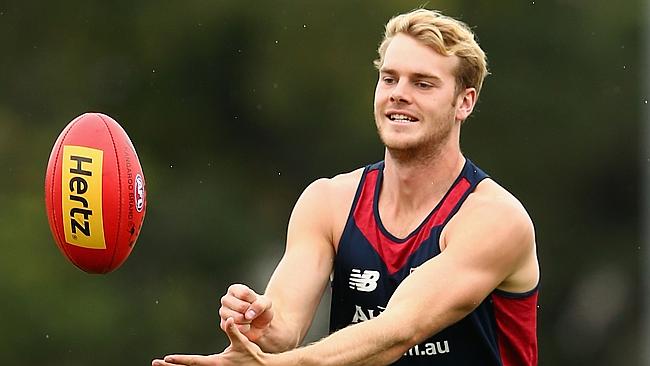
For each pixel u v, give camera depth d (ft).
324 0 281.13
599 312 302.45
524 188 296.10
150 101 290.35
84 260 79.00
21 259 255.50
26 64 289.94
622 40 296.51
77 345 251.19
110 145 78.89
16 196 266.57
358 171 81.51
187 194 281.13
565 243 299.99
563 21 296.71
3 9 289.94
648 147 249.75
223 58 288.30
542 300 299.99
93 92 290.35
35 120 284.20
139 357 254.88
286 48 281.74
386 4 280.10
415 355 77.92
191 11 286.87
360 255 78.54
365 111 277.85
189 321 261.24
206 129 290.76
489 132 293.84
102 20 290.97
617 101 296.30
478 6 294.25
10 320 249.96
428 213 77.87
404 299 73.61
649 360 231.30
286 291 78.64
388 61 77.51
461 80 77.92
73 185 78.02
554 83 296.51
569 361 302.86
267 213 285.23
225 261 271.69
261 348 76.48
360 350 71.20
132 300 259.39
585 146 295.48
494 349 78.33
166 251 268.41
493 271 75.87
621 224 301.02
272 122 286.25
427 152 77.61
